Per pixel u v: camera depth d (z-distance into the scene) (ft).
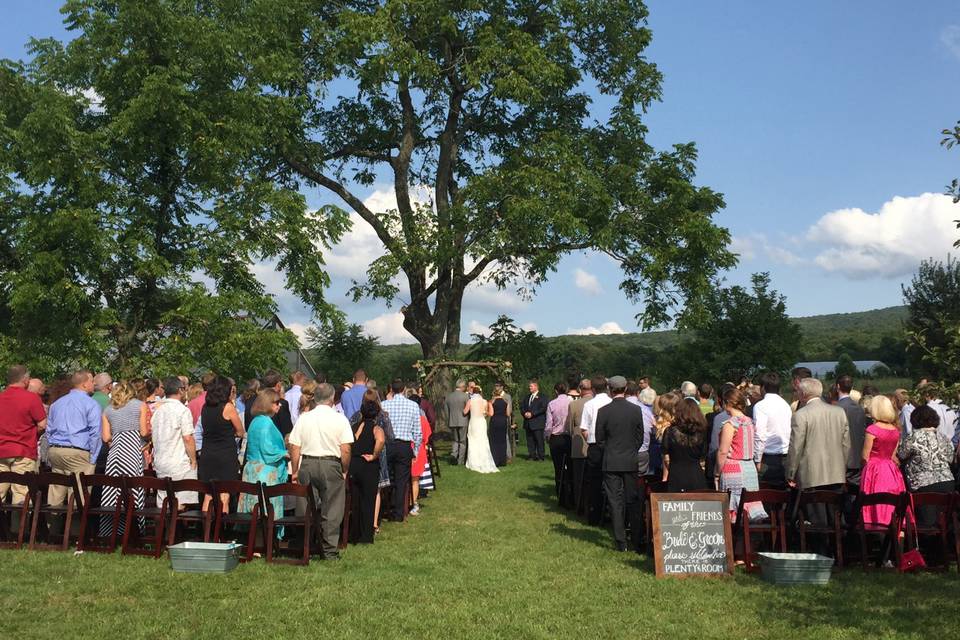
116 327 70.59
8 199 70.64
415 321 88.17
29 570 26.45
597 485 37.93
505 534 35.76
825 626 21.29
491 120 91.56
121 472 31.71
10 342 66.80
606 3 84.33
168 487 28.58
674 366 121.80
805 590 25.13
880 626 21.26
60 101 64.49
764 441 32.40
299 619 21.76
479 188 77.30
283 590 24.68
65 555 28.78
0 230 70.74
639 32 86.12
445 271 85.71
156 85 63.31
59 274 65.72
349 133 91.91
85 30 68.03
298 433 29.48
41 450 35.53
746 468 29.81
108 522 31.17
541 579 26.96
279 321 78.23
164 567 27.17
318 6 82.48
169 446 31.48
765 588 25.44
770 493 27.76
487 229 78.89
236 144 68.03
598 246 77.36
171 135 67.21
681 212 83.35
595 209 79.82
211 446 31.22
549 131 83.61
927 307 131.54
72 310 65.92
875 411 29.30
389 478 38.91
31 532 29.99
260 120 72.08
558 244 81.00
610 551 31.78
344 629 20.95
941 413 36.65
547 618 22.18
